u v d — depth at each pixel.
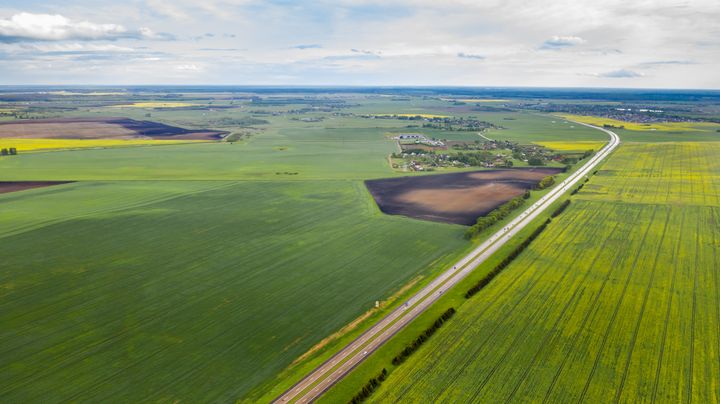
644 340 68.94
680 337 69.62
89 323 76.56
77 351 68.94
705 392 57.59
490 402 56.50
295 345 70.75
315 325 76.25
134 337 72.62
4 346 70.00
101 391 60.34
